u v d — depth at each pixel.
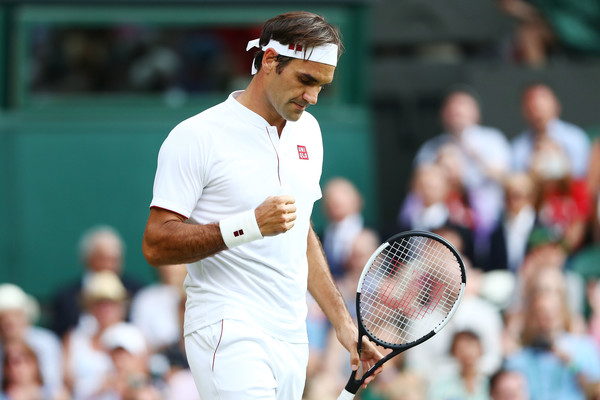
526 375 26.52
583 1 35.12
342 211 30.00
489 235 30.62
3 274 29.89
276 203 12.73
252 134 13.43
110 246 28.98
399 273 17.03
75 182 30.36
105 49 30.69
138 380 26.20
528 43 34.72
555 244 30.34
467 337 26.44
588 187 31.78
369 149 31.61
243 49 31.12
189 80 31.16
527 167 31.89
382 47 34.09
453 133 32.03
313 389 25.62
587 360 27.11
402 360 27.14
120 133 30.61
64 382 27.17
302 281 14.00
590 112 32.84
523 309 27.62
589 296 30.14
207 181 13.34
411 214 31.05
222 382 13.42
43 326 29.86
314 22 13.06
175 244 12.96
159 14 30.66
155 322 28.06
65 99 30.58
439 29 34.25
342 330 14.64
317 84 13.14
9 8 29.97
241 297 13.54
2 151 30.02
